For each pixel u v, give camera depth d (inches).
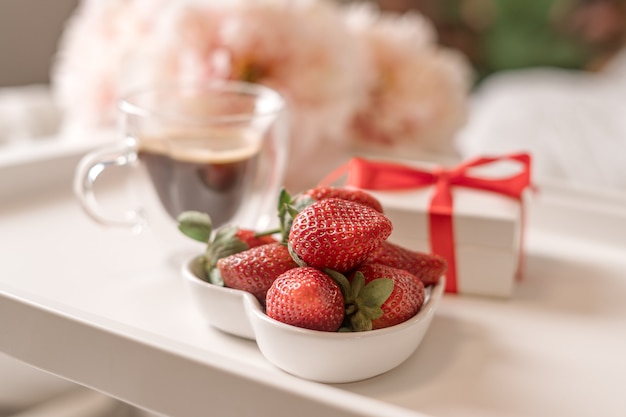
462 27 82.7
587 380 17.1
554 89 54.2
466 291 20.7
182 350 16.0
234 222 22.6
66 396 19.7
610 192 25.8
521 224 21.5
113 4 30.0
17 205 24.7
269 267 16.8
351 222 16.1
